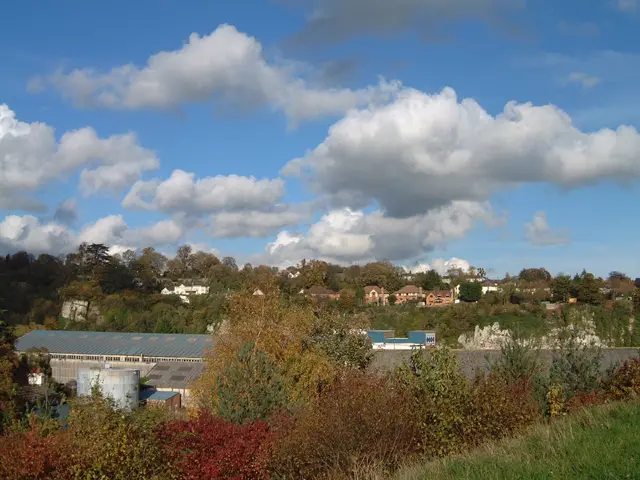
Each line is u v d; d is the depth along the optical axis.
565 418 13.27
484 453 10.82
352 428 12.58
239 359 18.09
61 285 116.12
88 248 127.06
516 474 8.63
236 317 31.14
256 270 134.00
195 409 21.97
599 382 20.05
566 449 9.55
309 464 12.85
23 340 69.00
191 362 60.94
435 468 10.27
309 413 13.40
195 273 173.38
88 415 13.03
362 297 121.69
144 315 101.19
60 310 106.69
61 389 44.50
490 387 14.66
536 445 10.45
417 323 89.31
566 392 18.97
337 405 12.89
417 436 13.33
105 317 102.50
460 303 107.94
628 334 80.81
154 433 13.38
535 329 82.12
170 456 13.49
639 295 89.69
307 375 26.12
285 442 13.14
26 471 11.91
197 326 93.69
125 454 12.45
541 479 8.20
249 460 13.53
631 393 17.39
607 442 9.57
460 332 85.50
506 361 19.27
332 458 12.59
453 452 12.72
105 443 12.36
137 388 43.84
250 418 16.36
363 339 32.78
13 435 13.22
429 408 13.70
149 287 135.38
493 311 93.00
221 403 17.03
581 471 8.30
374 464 11.80
